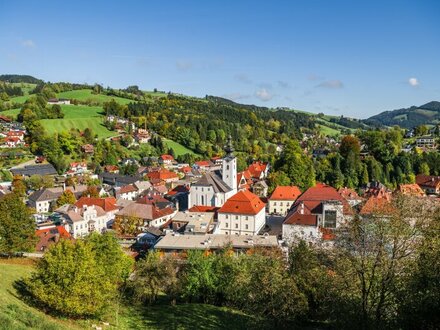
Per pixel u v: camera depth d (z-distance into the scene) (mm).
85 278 41938
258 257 53594
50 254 43125
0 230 66625
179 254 73625
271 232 108312
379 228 32031
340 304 34188
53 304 41250
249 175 179375
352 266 33656
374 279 33438
